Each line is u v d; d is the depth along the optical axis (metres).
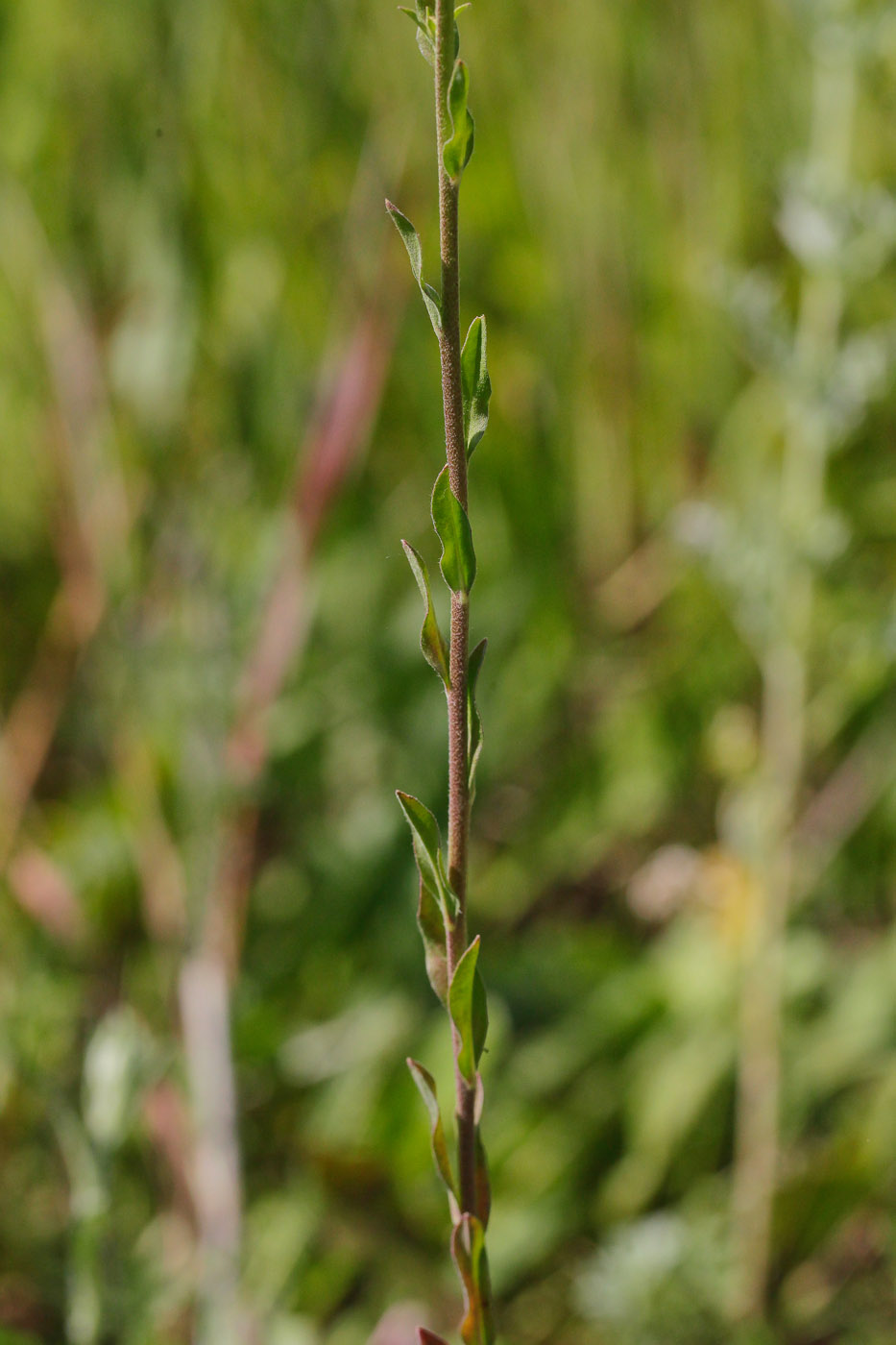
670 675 1.59
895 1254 1.11
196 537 1.37
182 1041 1.21
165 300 1.54
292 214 1.60
